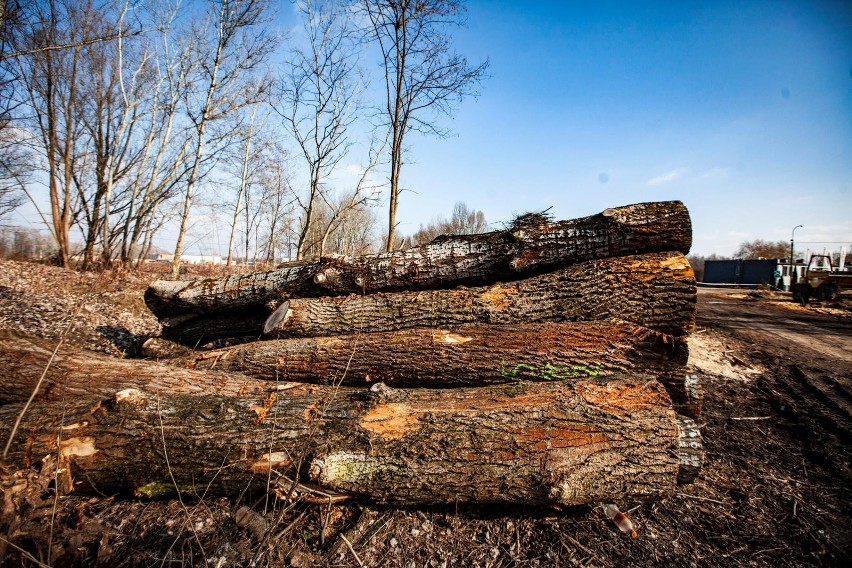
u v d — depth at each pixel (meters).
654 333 3.32
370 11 11.19
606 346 3.33
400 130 11.91
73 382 3.19
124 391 2.76
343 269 4.50
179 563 2.12
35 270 11.62
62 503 2.53
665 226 3.75
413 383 3.53
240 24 13.70
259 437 2.58
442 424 2.58
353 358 3.62
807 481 3.10
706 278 38.12
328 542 2.33
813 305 15.91
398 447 2.49
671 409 2.71
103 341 6.10
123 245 15.27
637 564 2.21
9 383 3.12
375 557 2.23
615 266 3.71
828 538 2.46
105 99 14.83
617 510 2.53
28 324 6.39
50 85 13.96
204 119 13.78
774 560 2.28
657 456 2.49
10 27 10.18
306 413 2.71
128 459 2.55
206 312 5.11
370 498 2.50
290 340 4.02
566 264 4.07
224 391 3.25
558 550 2.30
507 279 4.28
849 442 3.74
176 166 14.95
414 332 3.70
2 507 2.06
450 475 2.42
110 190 14.15
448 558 2.24
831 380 5.71
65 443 2.54
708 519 2.62
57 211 14.62
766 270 33.06
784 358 7.05
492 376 3.36
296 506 2.59
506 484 2.40
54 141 14.41
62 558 2.07
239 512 2.43
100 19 14.22
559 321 3.69
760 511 2.72
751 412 4.52
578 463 2.42
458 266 4.29
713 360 6.72
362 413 2.67
